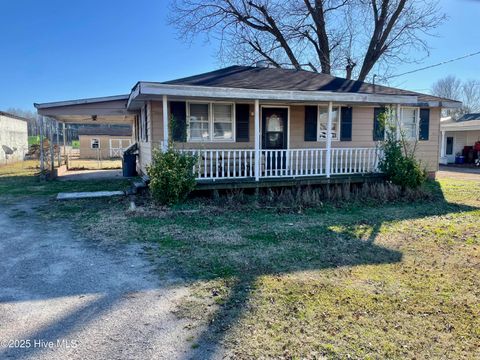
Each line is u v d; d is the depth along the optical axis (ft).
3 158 71.36
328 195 30.73
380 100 33.47
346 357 8.77
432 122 44.14
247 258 15.89
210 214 24.66
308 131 38.04
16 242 18.30
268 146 36.73
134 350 8.96
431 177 45.14
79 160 95.35
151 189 27.25
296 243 18.28
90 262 15.34
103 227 21.12
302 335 9.72
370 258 16.14
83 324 10.21
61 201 29.89
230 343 9.30
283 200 29.22
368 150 35.81
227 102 34.42
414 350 9.11
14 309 11.08
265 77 37.60
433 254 16.79
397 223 22.98
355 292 12.46
